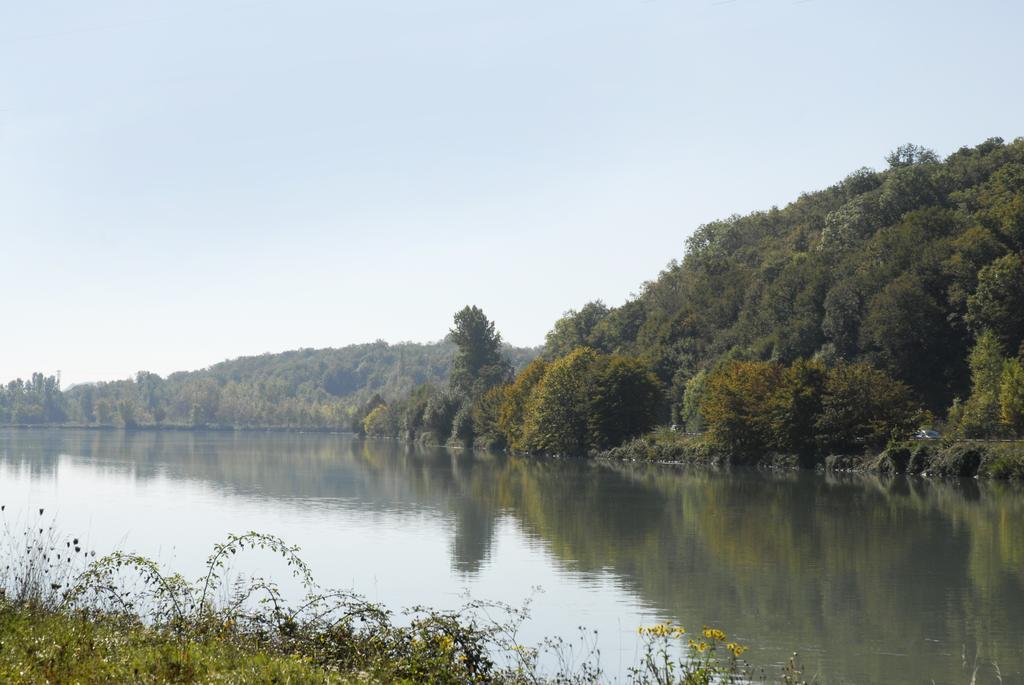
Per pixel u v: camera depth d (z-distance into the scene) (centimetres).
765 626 3309
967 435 9506
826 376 10550
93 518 6278
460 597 3725
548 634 3086
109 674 1331
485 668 1711
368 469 11706
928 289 11506
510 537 5494
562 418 13912
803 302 13225
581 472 10662
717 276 17688
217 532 5631
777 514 6400
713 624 3325
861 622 3375
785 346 12888
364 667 1551
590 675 2297
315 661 1512
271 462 13275
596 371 13500
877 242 13188
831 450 10188
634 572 4344
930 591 3900
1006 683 2670
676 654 2856
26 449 16600
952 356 11200
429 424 19600
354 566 4462
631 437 13288
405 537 5512
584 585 4022
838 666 2823
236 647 1558
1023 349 9950
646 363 14650
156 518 6353
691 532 5638
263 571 4166
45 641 1477
